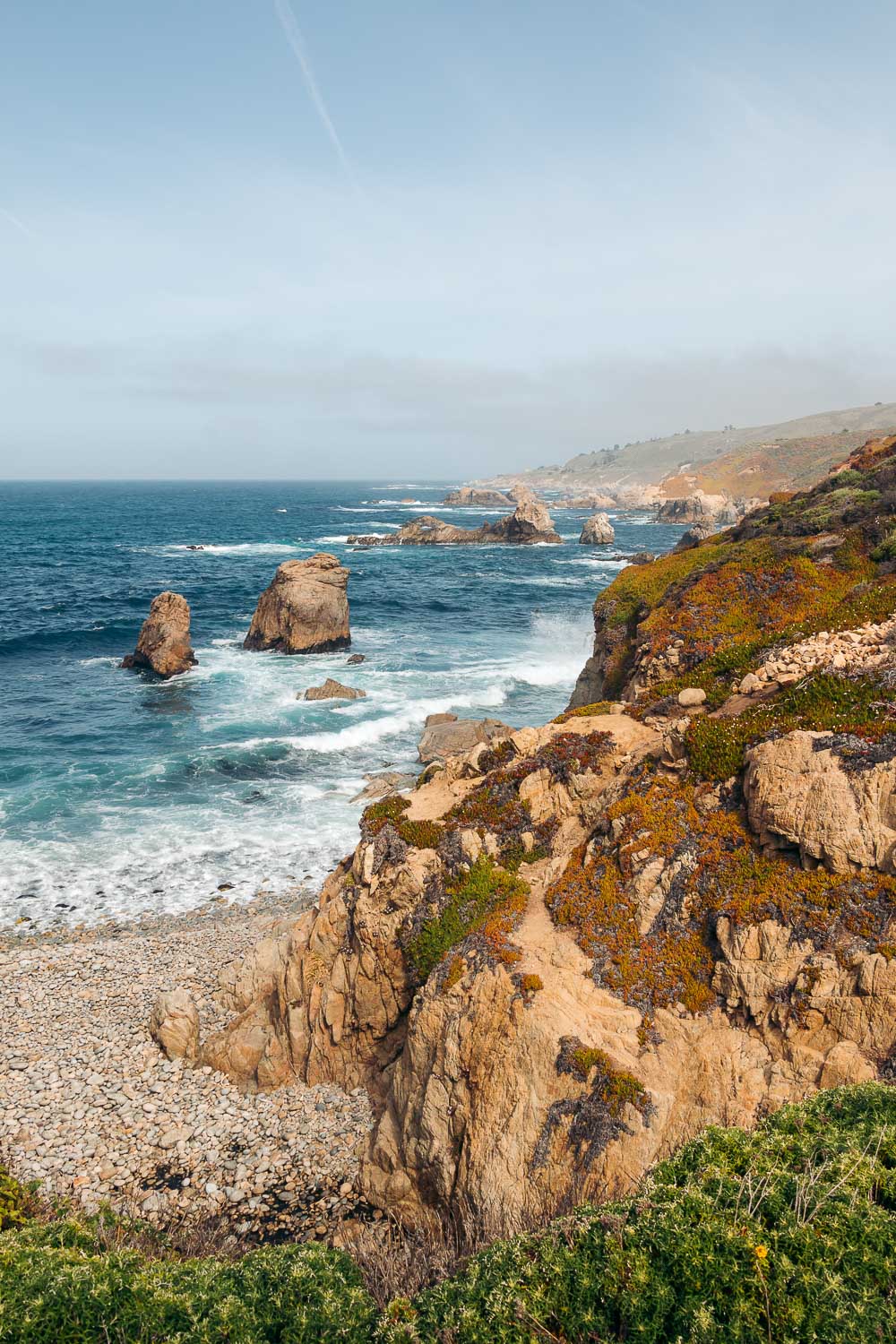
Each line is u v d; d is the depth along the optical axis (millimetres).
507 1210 11414
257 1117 17156
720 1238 7582
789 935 12219
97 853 31109
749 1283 7230
